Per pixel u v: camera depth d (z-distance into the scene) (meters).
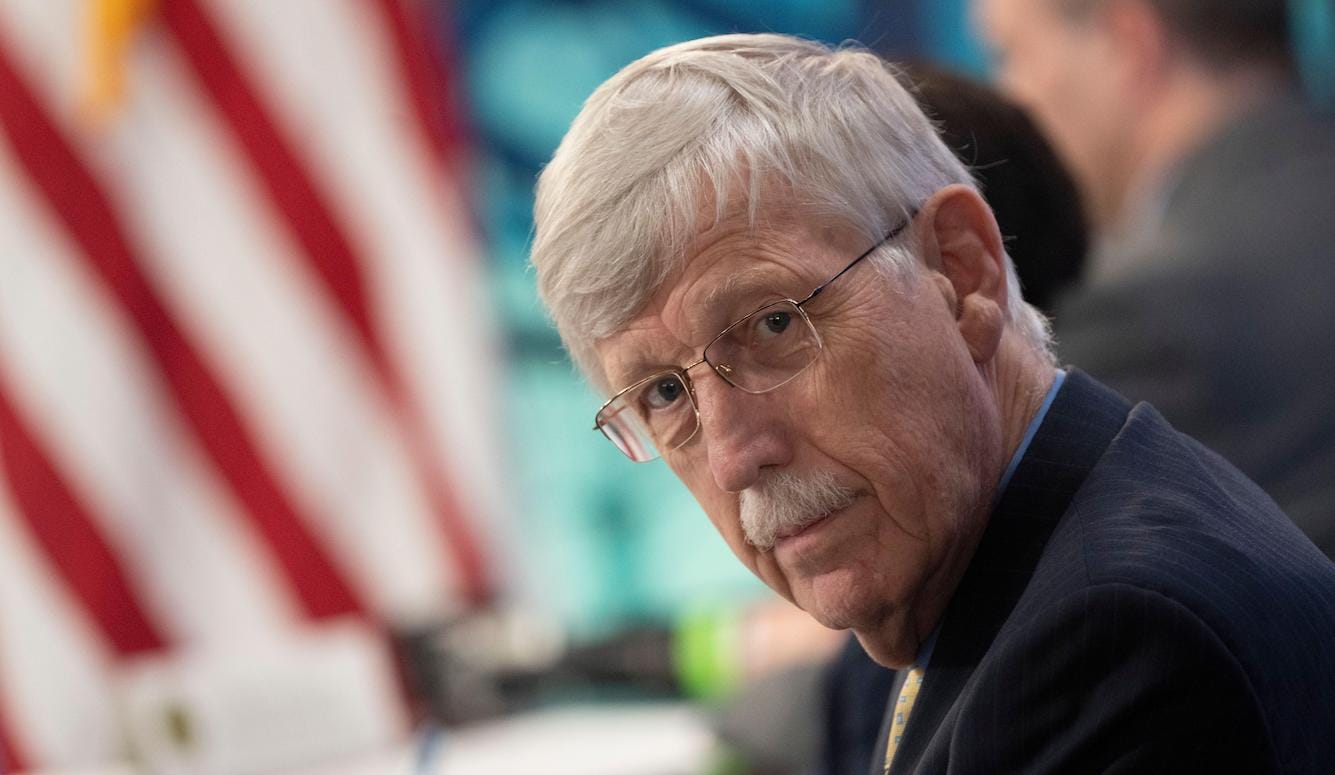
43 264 10.49
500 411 11.41
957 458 3.61
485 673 8.89
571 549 11.70
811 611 3.70
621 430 3.96
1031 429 3.86
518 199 11.77
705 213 3.49
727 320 3.54
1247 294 6.94
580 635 9.36
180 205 10.70
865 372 3.53
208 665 7.96
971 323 3.72
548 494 11.70
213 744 7.79
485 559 11.09
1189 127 8.00
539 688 9.09
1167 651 3.05
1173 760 3.06
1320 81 9.23
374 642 8.30
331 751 7.90
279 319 10.80
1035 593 3.32
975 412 3.66
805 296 3.52
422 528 10.95
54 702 10.38
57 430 10.45
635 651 9.08
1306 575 3.42
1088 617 3.12
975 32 10.37
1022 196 5.40
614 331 3.65
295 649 8.30
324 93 10.94
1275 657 3.13
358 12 10.99
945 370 3.61
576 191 3.58
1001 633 3.34
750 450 3.55
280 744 7.86
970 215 3.75
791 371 3.56
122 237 10.59
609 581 11.76
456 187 11.26
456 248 11.12
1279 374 6.84
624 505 11.86
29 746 10.34
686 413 3.71
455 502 11.03
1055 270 5.55
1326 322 6.76
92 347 10.51
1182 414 6.88
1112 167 8.33
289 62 10.85
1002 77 8.67
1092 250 6.57
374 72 11.02
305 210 10.84
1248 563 3.27
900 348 3.55
